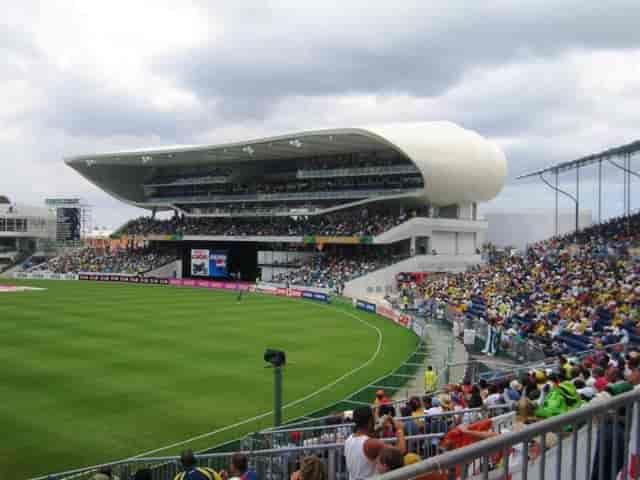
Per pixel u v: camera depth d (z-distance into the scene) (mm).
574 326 31922
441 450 11227
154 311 57969
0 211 123188
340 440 15555
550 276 55156
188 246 111188
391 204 94688
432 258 87250
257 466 13852
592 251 62625
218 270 98438
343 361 36188
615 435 5047
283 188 98875
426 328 43281
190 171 111312
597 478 5820
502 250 108500
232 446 18266
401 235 85312
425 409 17656
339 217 95125
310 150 91688
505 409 13789
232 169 104688
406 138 82875
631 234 62688
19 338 41156
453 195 90438
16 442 21062
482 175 91750
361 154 93562
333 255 92438
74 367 32500
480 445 4039
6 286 86188
